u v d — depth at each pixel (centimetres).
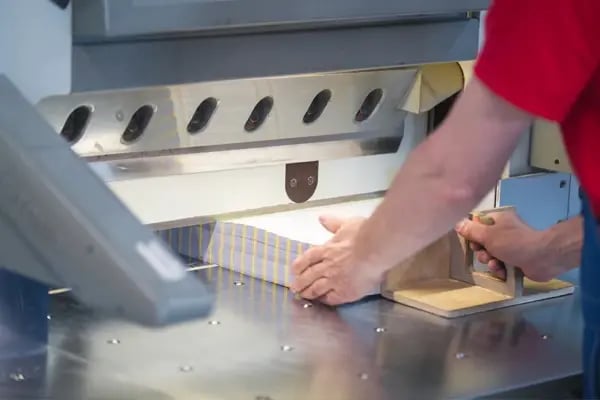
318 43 245
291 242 263
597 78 194
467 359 231
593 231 211
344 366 224
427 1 249
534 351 237
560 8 187
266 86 262
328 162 293
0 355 221
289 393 210
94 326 239
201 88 251
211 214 277
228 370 220
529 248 261
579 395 226
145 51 224
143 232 186
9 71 209
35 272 194
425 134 305
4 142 194
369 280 248
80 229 183
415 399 209
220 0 221
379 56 254
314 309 255
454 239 274
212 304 180
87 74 218
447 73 290
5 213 196
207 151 264
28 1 208
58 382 211
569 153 203
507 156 207
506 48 192
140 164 255
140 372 217
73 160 195
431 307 256
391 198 223
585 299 216
